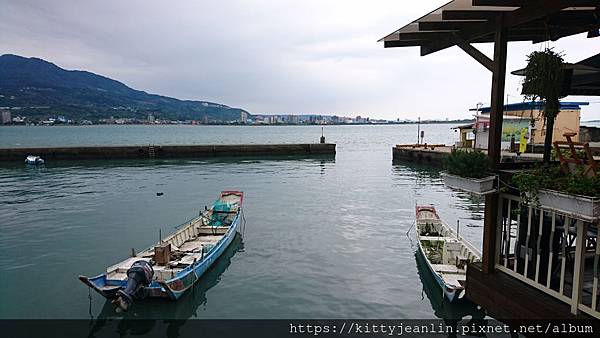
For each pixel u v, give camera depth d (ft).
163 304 38.40
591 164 16.60
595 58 23.57
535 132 104.32
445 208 82.12
